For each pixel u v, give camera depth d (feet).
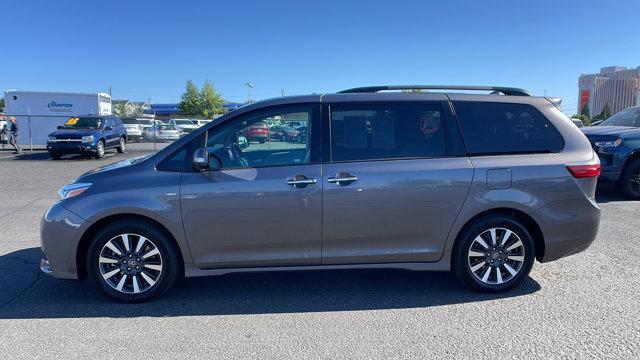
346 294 14.97
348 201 13.92
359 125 14.35
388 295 14.84
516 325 12.65
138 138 108.47
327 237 14.12
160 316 13.42
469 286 14.80
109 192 13.74
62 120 83.51
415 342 11.79
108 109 92.27
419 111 14.58
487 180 14.21
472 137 14.55
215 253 14.08
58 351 11.44
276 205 13.82
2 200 31.81
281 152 14.19
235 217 13.83
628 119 32.71
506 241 14.62
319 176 13.88
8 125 79.51
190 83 220.43
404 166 14.08
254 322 13.02
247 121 14.35
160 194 13.69
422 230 14.30
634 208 26.81
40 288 15.52
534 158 14.53
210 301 14.48
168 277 14.23
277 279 16.34
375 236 14.21
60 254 13.80
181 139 14.32
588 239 14.88
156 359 11.08
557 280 15.81
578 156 14.74
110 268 14.12
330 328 12.61
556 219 14.56
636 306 13.76
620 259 17.83
